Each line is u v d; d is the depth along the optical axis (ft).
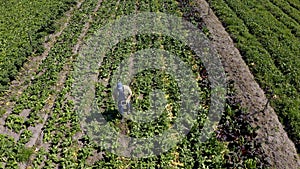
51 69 86.99
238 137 62.23
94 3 133.49
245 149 59.82
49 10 125.49
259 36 99.86
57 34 110.32
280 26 105.81
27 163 60.64
